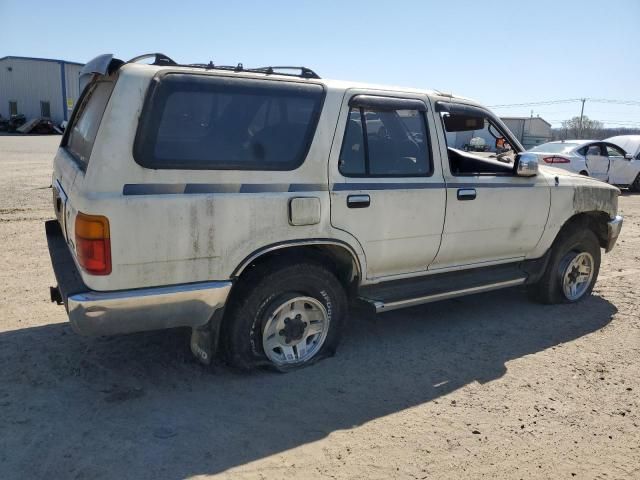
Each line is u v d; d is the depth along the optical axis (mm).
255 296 3734
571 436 3371
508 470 3025
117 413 3406
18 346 4262
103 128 3166
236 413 3467
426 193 4352
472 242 4781
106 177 3150
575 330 5094
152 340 4434
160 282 3348
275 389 3787
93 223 3117
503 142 5277
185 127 3375
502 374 4164
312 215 3781
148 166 3242
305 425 3371
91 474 2834
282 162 3691
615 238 6035
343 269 4227
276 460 3020
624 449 3260
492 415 3576
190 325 3570
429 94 4535
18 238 7688
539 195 5133
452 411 3609
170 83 3340
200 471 2900
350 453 3111
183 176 3340
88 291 3238
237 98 3562
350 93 4023
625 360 4465
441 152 4508
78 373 3881
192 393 3682
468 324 5176
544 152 15633
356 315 5312
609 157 15695
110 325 3289
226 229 3480
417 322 5191
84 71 3611
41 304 5188
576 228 5621
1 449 3002
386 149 4207
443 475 2957
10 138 36188
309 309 4078
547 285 5621
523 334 4965
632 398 3854
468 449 3199
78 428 3229
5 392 3594
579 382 4070
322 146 3846
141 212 3207
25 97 49312
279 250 3875
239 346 3777
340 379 3977
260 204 3576
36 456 2957
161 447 3084
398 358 4375
